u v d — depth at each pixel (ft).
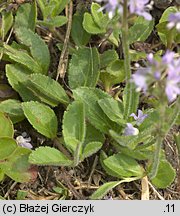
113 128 0.93
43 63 1.00
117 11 0.75
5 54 0.99
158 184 0.91
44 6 1.03
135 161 0.92
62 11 1.09
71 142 0.88
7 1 1.06
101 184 0.95
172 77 0.65
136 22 1.02
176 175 0.97
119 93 1.02
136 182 0.96
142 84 0.64
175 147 0.99
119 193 0.95
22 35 1.00
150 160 0.92
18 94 0.99
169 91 0.65
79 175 0.95
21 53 0.99
